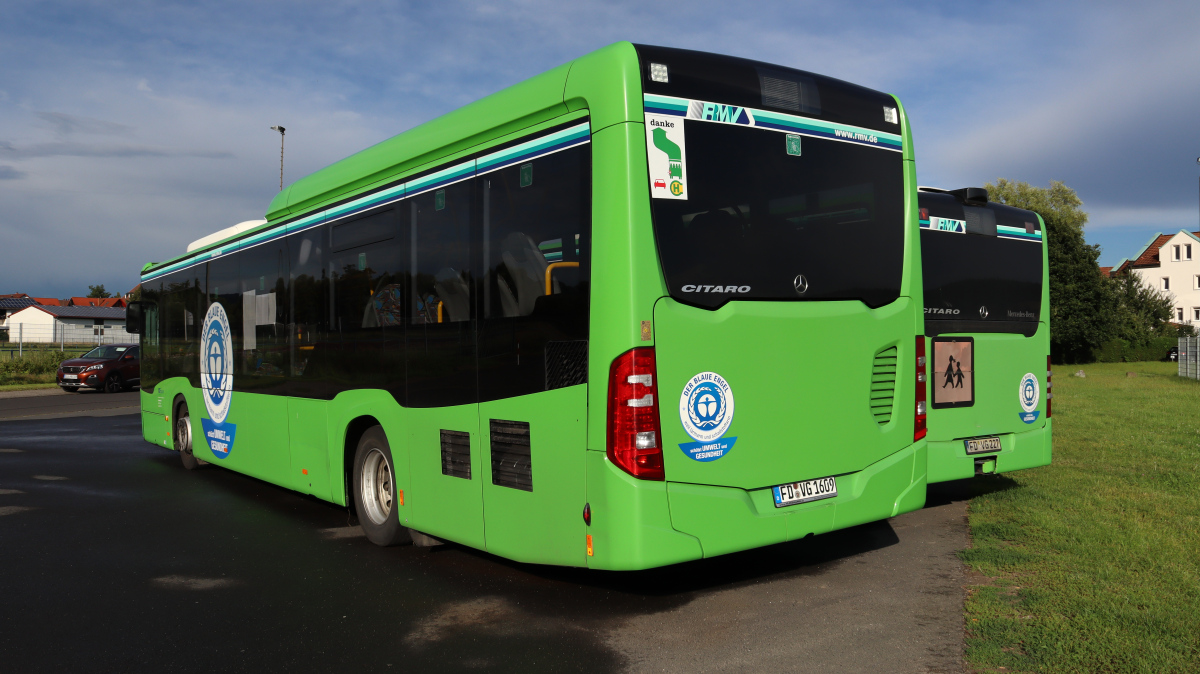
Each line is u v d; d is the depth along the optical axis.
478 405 4.94
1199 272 76.00
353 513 6.66
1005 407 7.52
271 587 5.41
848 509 4.81
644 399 4.03
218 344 9.09
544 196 4.49
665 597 4.93
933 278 7.14
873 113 5.11
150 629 4.66
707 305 4.27
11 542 6.81
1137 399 18.94
